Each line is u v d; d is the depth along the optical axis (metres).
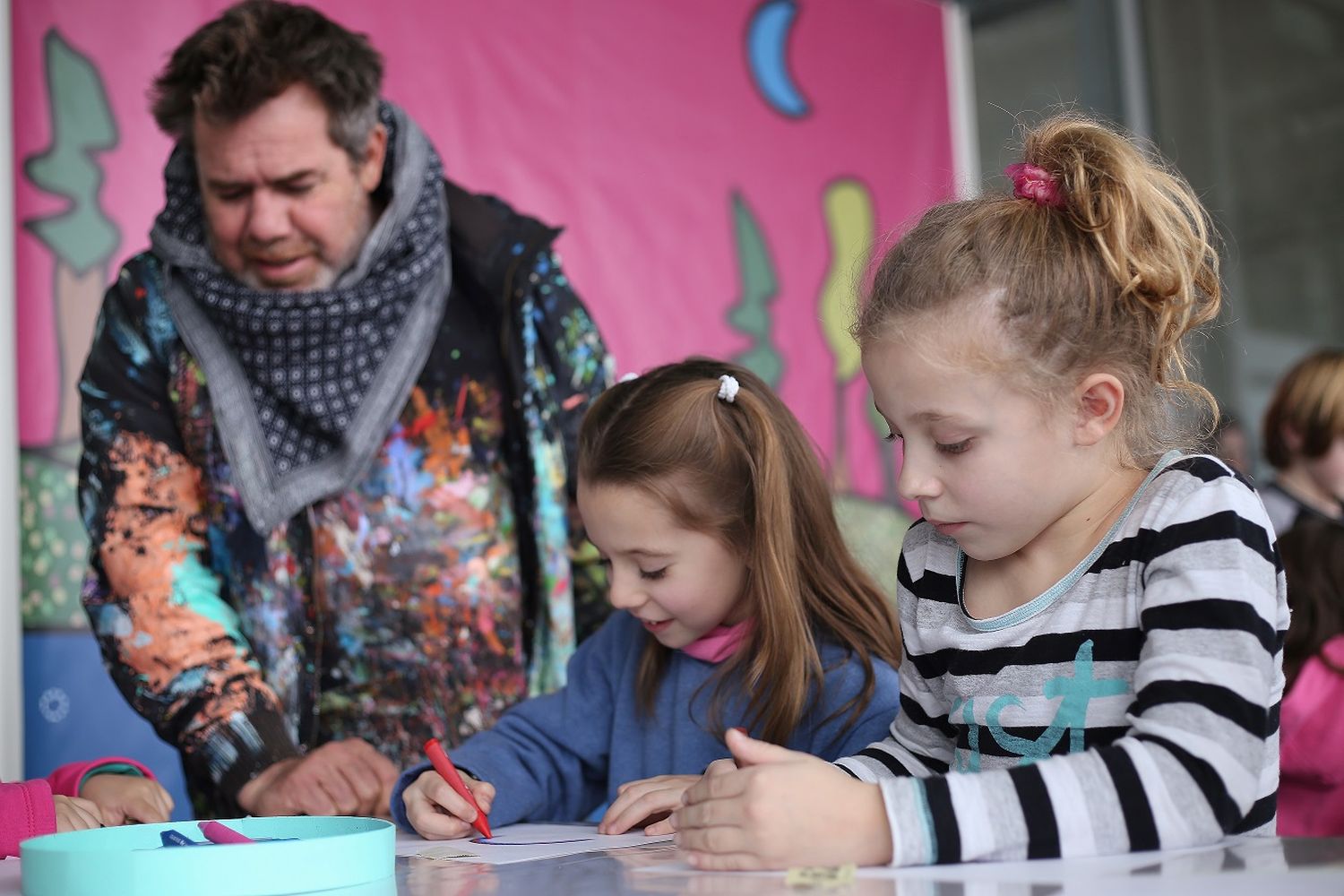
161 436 1.76
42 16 1.88
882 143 2.71
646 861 0.82
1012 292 0.83
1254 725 0.75
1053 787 0.74
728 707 1.24
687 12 2.48
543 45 2.30
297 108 1.78
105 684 1.85
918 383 0.83
